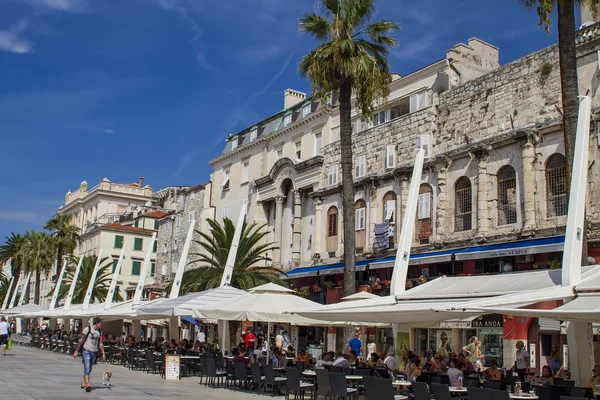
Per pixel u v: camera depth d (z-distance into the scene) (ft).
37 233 276.62
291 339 147.33
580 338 47.44
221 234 126.52
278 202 167.12
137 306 102.68
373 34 100.17
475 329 101.19
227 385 77.25
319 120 156.97
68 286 240.32
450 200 114.11
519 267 98.17
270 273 127.13
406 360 72.02
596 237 86.63
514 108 105.29
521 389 56.75
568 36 67.56
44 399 53.26
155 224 296.10
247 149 189.26
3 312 173.37
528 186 98.94
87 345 63.52
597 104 91.86
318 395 63.10
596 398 43.68
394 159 128.47
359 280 131.23
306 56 99.04
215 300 82.12
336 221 143.13
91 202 355.36
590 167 90.99
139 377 86.02
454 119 117.39
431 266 114.62
